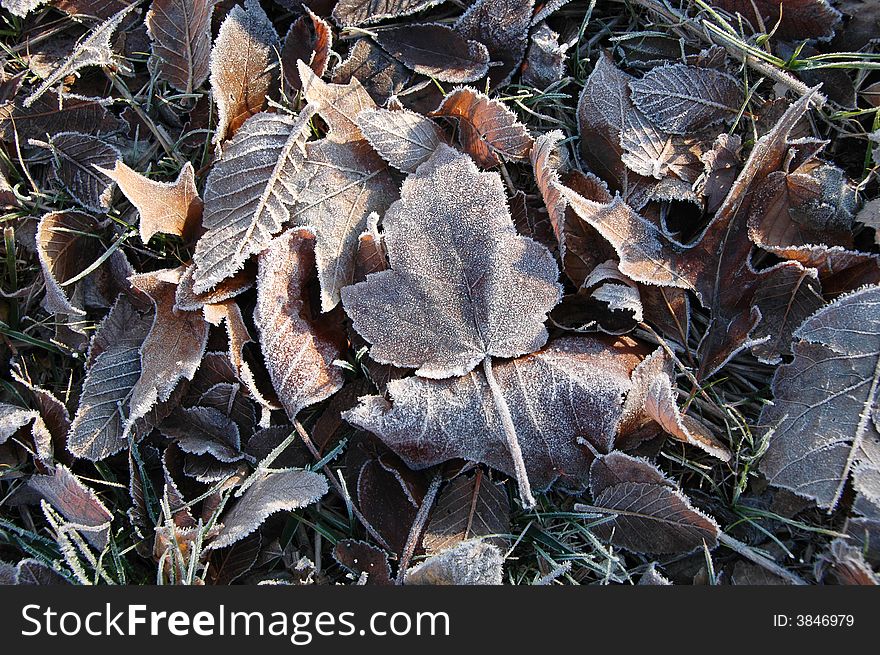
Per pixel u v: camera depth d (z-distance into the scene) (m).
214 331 0.51
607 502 0.50
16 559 0.51
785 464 0.49
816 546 0.50
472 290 0.50
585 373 0.49
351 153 0.52
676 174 0.52
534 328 0.50
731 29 0.53
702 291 0.51
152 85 0.54
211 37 0.53
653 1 0.55
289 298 0.50
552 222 0.51
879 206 0.51
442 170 0.51
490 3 0.53
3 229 0.53
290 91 0.54
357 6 0.54
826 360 0.49
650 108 0.53
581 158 0.54
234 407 0.51
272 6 0.56
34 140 0.53
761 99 0.53
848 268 0.51
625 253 0.50
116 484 0.50
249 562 0.50
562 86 0.54
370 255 0.50
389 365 0.50
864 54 0.53
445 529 0.50
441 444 0.49
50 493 0.50
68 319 0.52
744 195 0.51
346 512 0.51
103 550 0.49
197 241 0.51
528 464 0.50
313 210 0.51
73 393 0.52
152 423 0.51
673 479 0.51
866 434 0.48
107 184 0.53
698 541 0.49
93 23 0.55
